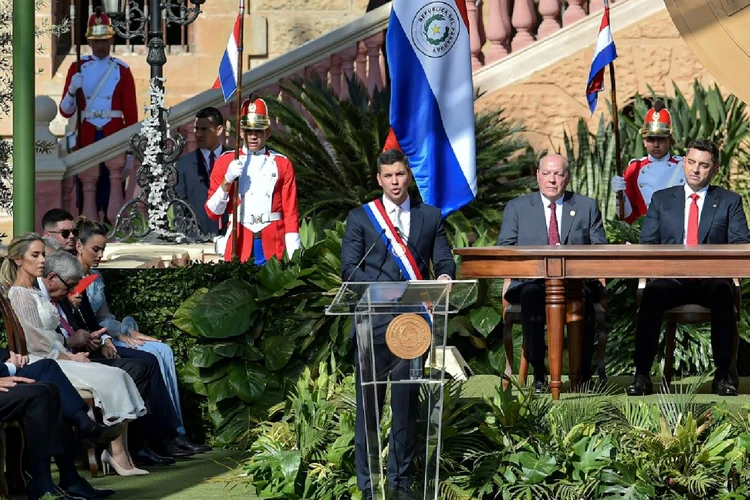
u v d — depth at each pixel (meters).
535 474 16.30
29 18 20.00
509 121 31.83
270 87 31.47
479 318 21.89
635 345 21.19
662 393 19.31
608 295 23.19
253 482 17.16
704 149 20.92
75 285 18.94
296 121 28.77
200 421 21.05
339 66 31.83
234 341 21.12
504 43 33.72
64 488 17.05
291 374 21.31
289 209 23.78
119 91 33.22
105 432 17.92
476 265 19.44
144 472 18.75
